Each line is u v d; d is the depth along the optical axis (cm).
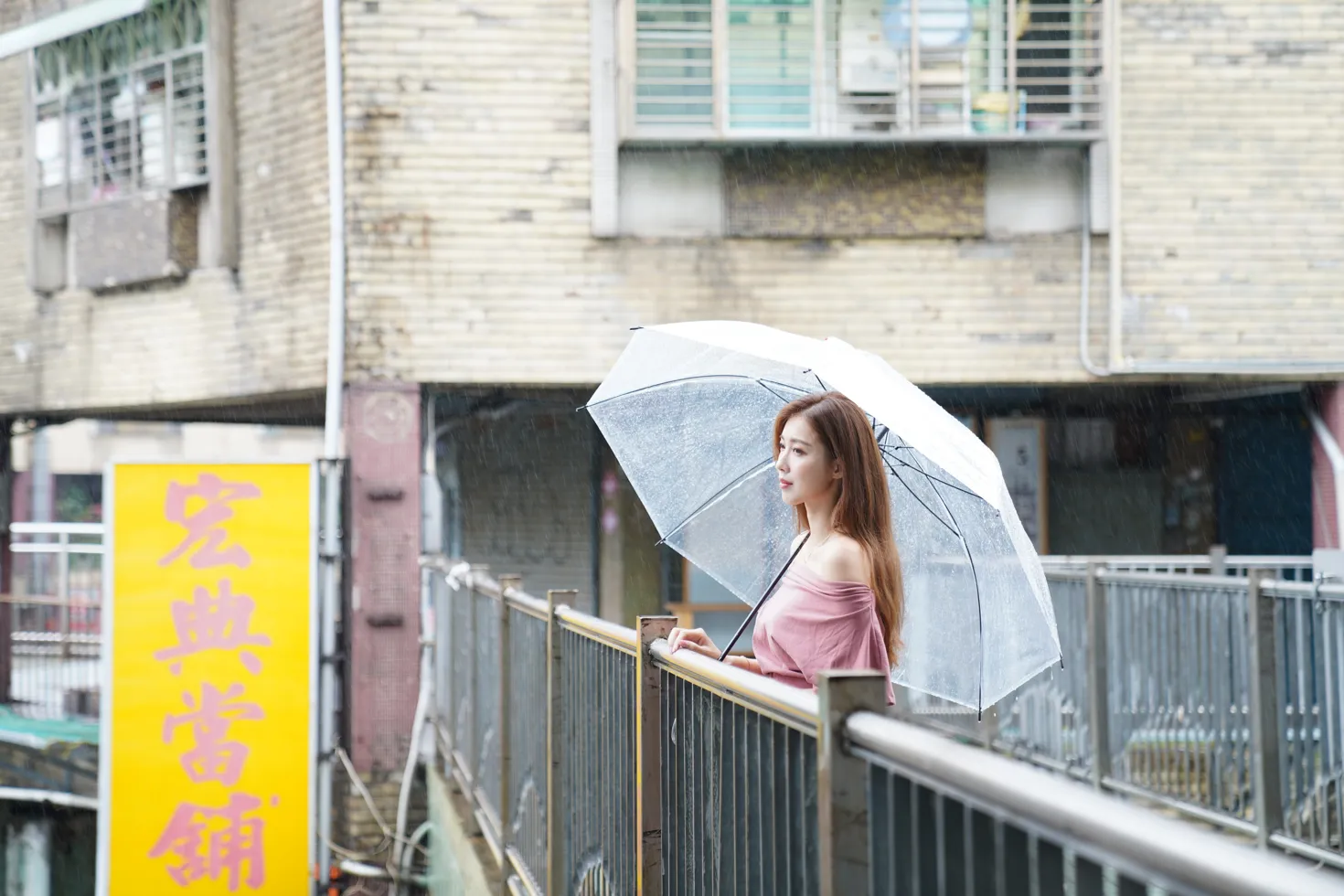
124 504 892
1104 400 1267
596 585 1291
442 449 1346
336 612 966
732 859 253
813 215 1002
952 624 341
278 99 1070
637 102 996
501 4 989
